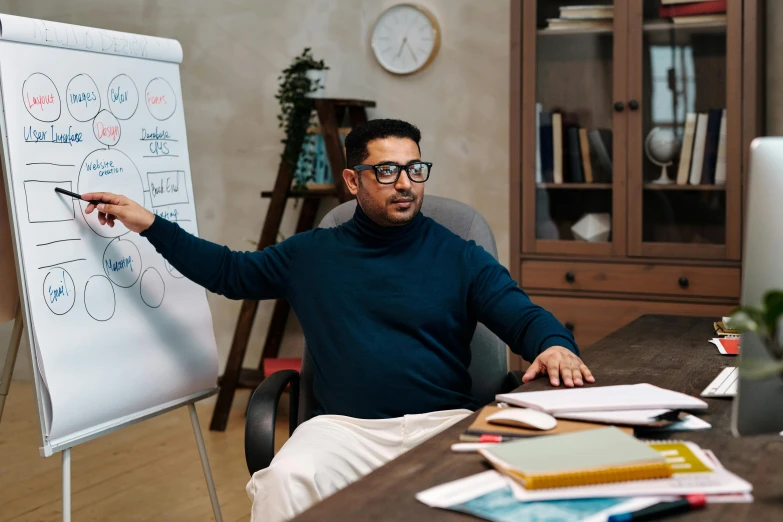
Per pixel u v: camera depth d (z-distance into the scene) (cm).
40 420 200
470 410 201
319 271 208
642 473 108
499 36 371
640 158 313
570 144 323
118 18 437
